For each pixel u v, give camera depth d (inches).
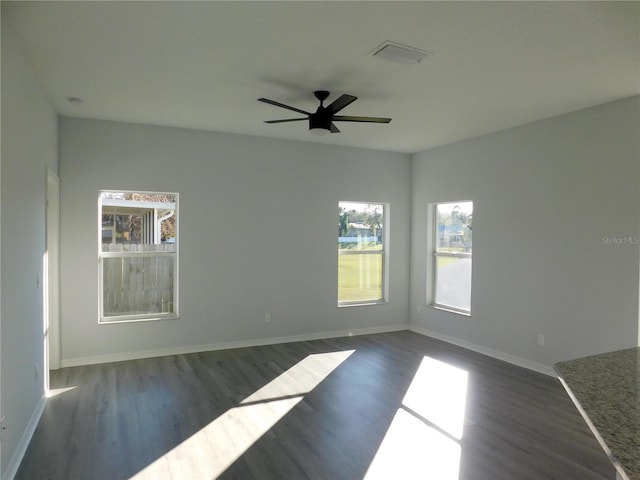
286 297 231.5
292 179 231.5
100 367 184.1
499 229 204.1
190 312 208.7
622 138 155.3
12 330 101.1
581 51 116.8
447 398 151.9
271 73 135.0
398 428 127.9
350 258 254.1
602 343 161.2
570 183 172.7
